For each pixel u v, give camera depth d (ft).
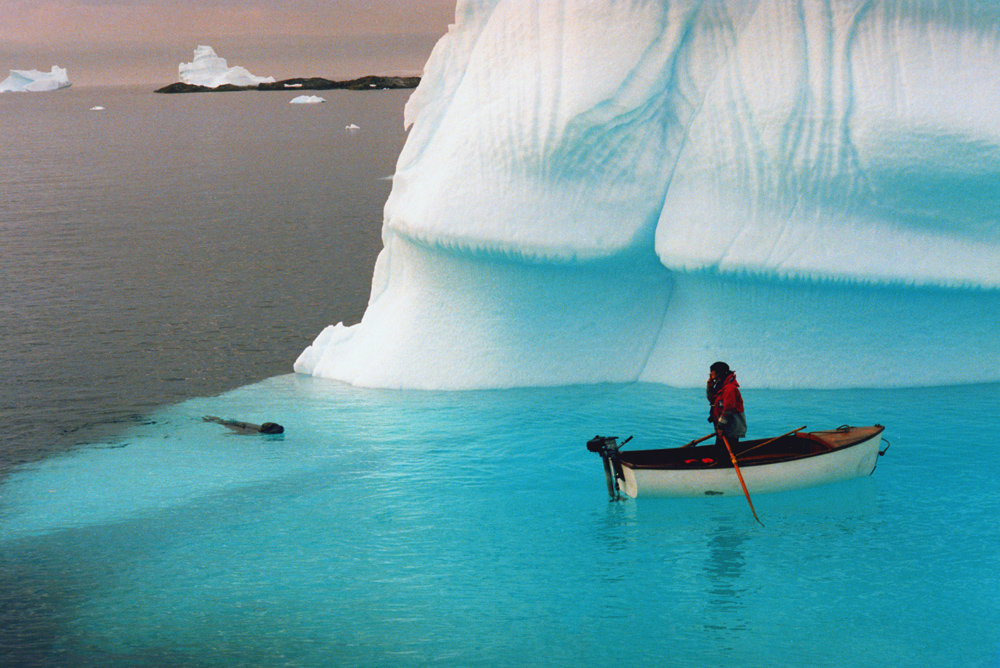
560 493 43.75
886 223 51.49
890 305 53.57
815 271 51.29
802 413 50.93
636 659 30.42
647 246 54.70
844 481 43.19
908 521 39.47
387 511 42.47
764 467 41.32
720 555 37.27
